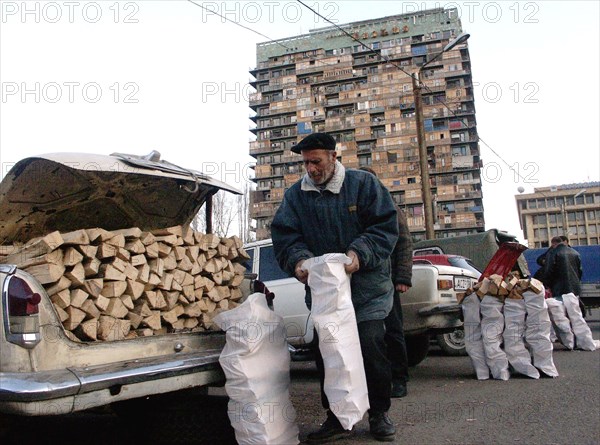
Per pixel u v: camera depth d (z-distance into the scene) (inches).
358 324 137.6
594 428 152.5
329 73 3801.7
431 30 3646.7
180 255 151.9
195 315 155.9
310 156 139.3
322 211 143.0
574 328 336.8
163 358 127.5
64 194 149.0
